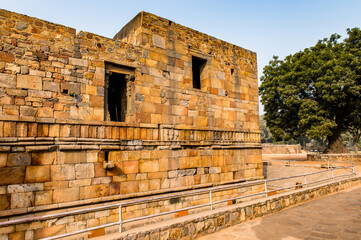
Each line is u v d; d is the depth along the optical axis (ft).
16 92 25.70
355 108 77.25
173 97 37.27
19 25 26.81
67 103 28.43
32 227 24.57
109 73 32.40
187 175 36.76
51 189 26.02
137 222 30.73
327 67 74.79
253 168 46.29
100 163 29.25
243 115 46.70
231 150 43.04
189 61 40.24
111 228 28.66
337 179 46.09
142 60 34.88
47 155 26.22
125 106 34.63
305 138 200.75
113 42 32.76
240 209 25.27
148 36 35.99
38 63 27.22
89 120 29.12
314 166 59.72
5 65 25.46
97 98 30.45
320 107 76.48
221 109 43.21
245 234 21.80
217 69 43.98
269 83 89.15
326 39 86.02
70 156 27.45
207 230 22.34
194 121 39.06
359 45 77.66
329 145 86.38
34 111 26.40
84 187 27.89
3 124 24.38
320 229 22.25
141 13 35.91
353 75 72.02
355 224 23.22
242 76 47.98
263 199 28.14
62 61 28.71
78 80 29.45
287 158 100.73
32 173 25.22
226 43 46.42
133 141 32.12
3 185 23.76
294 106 82.94
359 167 64.49
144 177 32.45
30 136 25.50
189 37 40.88
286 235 21.17
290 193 31.58
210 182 39.22
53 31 28.68
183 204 35.27
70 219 26.58
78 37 30.19
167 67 37.35
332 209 28.76
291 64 85.51
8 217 23.58
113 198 29.48
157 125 34.71
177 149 36.27
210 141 40.24
